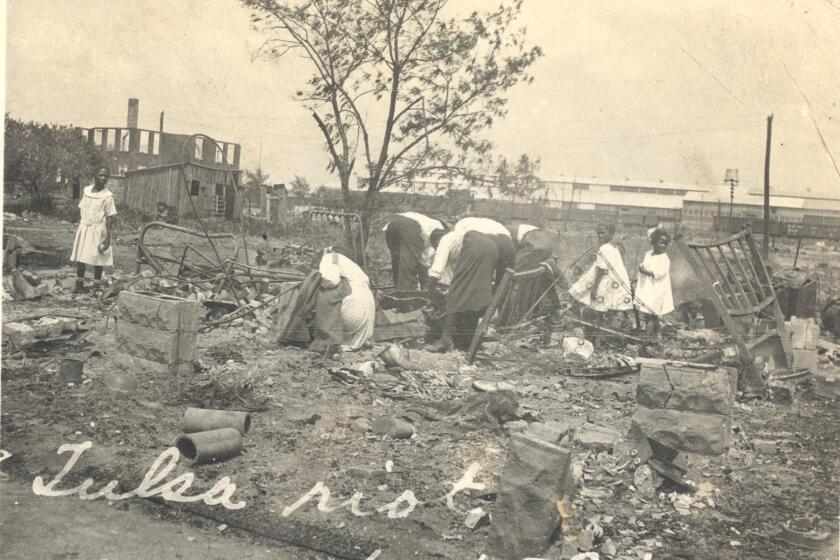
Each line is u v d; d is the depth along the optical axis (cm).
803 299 793
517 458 338
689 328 760
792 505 397
